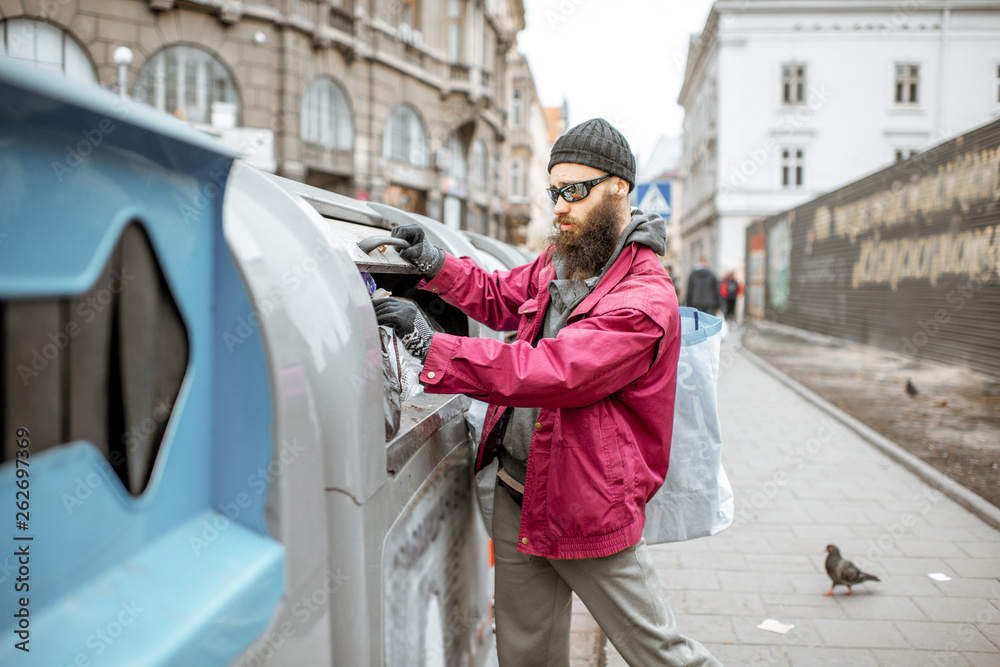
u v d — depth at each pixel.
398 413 1.38
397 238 1.81
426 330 1.44
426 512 1.56
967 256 8.32
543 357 1.40
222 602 0.86
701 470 1.79
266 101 16.28
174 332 0.94
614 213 1.65
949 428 6.06
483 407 2.03
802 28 26.02
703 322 1.90
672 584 3.38
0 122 0.70
